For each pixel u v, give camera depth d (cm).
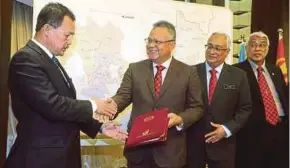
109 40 348
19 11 447
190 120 262
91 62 342
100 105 234
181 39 375
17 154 216
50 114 213
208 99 307
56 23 221
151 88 270
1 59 365
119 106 266
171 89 267
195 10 383
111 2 350
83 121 225
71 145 223
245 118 307
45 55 221
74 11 336
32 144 213
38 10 320
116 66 350
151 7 364
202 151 302
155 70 276
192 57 379
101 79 345
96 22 343
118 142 371
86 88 340
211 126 302
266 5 469
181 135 266
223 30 394
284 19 459
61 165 216
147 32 360
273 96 352
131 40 355
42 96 210
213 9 392
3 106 367
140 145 254
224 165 300
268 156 348
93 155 456
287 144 352
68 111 218
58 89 221
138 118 260
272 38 461
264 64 359
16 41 442
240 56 458
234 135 312
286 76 403
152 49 269
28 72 211
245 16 555
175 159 260
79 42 338
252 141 344
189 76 275
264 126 344
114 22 350
